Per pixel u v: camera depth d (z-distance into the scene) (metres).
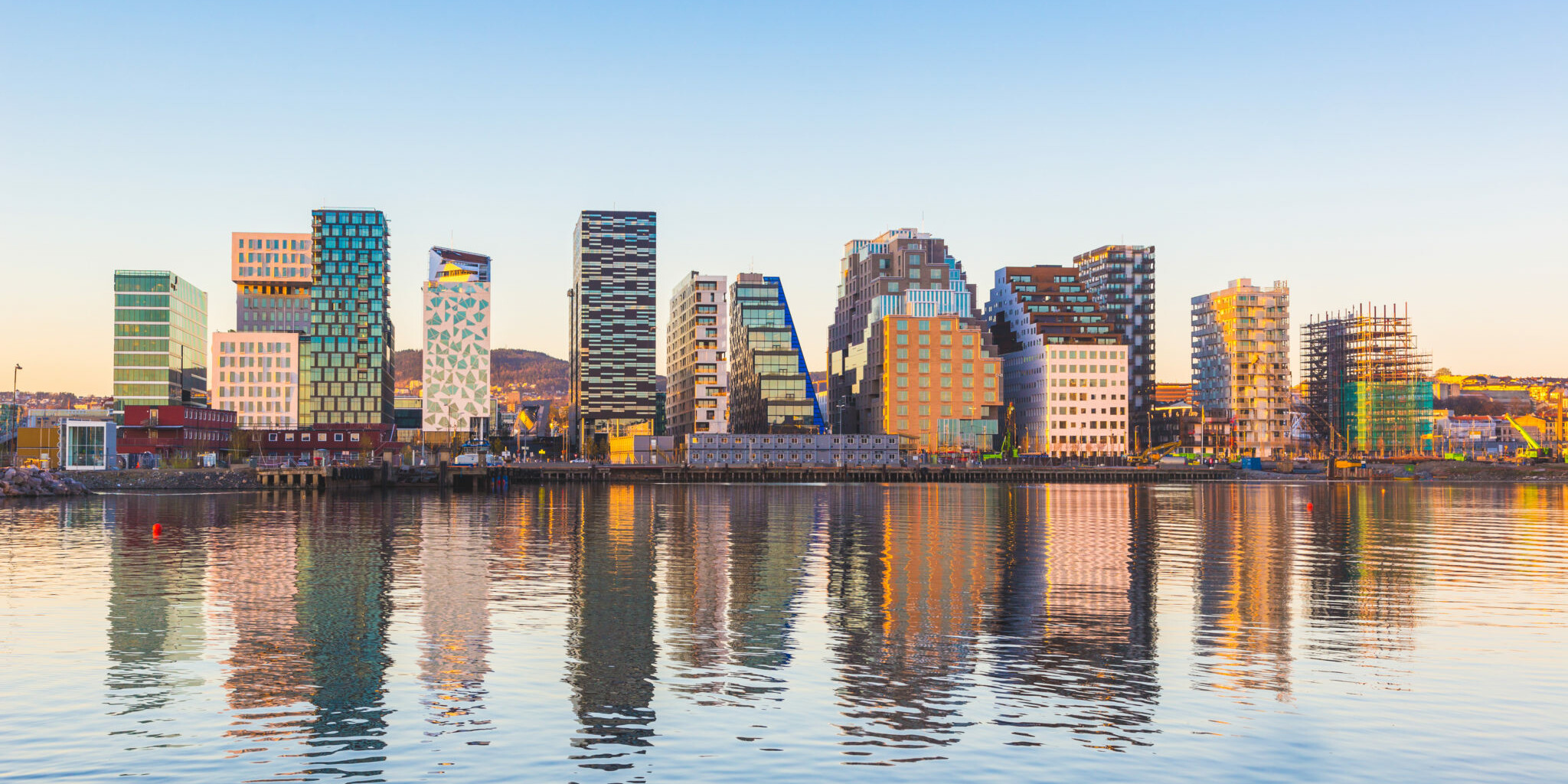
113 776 26.98
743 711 32.62
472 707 33.09
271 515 113.69
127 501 139.88
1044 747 29.16
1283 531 98.62
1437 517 120.88
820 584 59.38
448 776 27.05
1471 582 60.75
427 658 39.66
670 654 40.41
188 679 36.38
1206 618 48.22
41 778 26.81
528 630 45.06
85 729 30.77
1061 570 65.88
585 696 34.34
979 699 33.94
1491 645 42.19
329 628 45.38
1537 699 33.97
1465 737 30.14
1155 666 38.34
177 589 56.47
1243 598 54.34
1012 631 44.97
